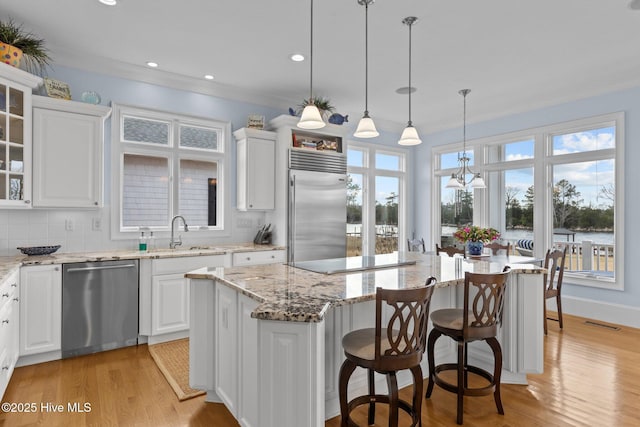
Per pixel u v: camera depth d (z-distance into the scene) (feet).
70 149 10.70
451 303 9.76
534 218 15.94
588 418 7.33
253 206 14.43
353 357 6.09
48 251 10.66
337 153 16.06
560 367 9.80
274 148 15.07
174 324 11.65
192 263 12.00
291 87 14.43
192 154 13.94
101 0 8.61
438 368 8.39
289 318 4.97
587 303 14.23
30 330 9.49
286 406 5.09
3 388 7.65
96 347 10.67
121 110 12.43
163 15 9.27
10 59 9.29
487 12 9.11
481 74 13.14
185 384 8.68
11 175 9.52
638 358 10.38
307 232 14.93
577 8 8.90
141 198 13.07
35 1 8.64
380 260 10.30
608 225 13.94
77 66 11.64
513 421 7.25
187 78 13.41
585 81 13.71
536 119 15.89
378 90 14.78
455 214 19.61
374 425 7.14
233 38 10.48
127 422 7.16
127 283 11.00
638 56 11.63
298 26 9.82
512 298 8.87
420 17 9.35
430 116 18.57
